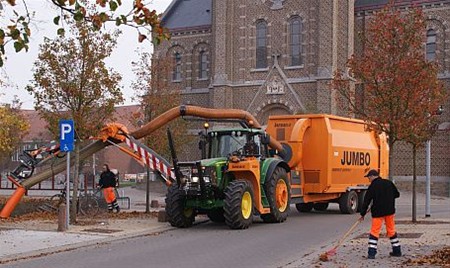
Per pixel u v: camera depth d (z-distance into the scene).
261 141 20.88
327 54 43.50
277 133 23.98
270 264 12.57
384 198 13.05
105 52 20.92
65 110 21.20
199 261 13.04
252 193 19.36
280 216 20.75
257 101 45.66
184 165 19.27
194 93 51.47
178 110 21.11
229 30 47.41
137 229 18.98
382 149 27.50
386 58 20.11
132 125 29.94
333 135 23.83
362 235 17.25
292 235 17.42
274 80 45.19
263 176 20.22
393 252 13.20
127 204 31.11
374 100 20.11
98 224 20.30
